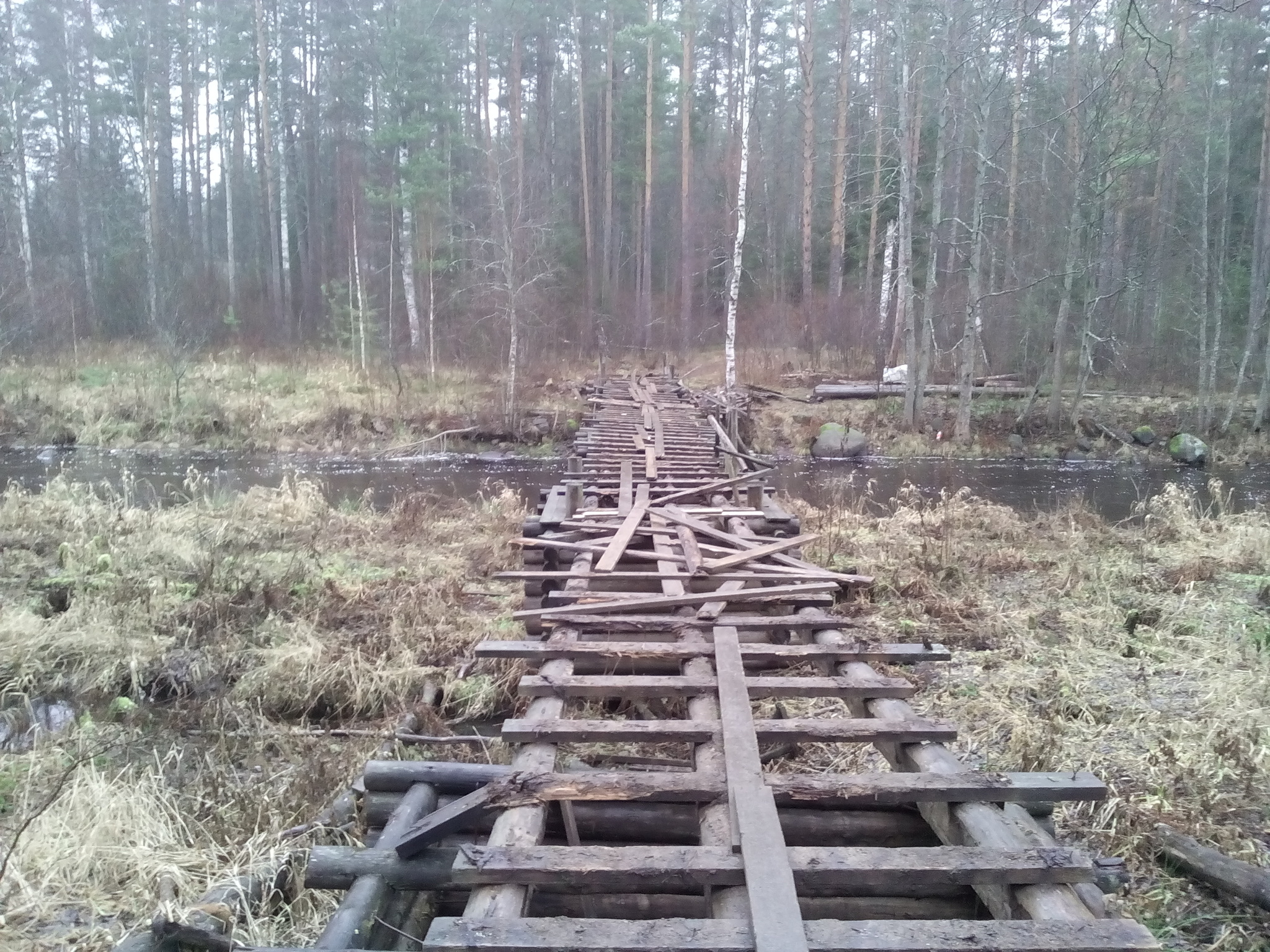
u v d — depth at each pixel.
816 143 35.41
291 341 30.44
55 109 37.88
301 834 4.26
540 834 2.97
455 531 11.65
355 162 34.00
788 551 6.62
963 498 14.18
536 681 4.04
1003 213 30.16
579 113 38.78
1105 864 3.62
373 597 8.27
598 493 8.71
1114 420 23.38
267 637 7.19
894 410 24.00
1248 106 26.36
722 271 38.06
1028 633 7.33
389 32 29.06
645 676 4.33
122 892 3.87
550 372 27.14
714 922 2.45
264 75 33.66
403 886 3.16
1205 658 6.69
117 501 12.02
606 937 2.38
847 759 5.11
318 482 15.81
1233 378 26.58
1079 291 25.91
